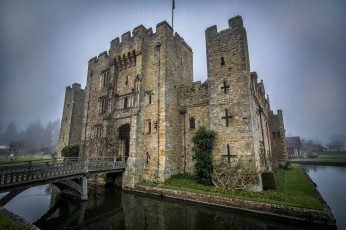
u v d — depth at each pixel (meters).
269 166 18.58
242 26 15.00
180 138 18.22
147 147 17.16
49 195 15.61
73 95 31.91
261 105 19.64
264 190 12.16
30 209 12.16
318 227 8.21
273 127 26.36
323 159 49.38
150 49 19.30
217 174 13.30
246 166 12.80
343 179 22.45
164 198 13.34
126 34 20.55
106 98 21.98
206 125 16.98
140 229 9.05
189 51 23.36
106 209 11.84
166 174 15.66
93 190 16.41
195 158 14.41
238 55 14.71
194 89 18.28
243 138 13.38
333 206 12.20
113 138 19.12
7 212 6.52
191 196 12.07
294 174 19.00
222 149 14.01
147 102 18.22
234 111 14.09
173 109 17.98
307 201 9.81
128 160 16.62
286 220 8.95
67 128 30.97
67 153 26.45
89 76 25.36
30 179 10.28
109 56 21.83
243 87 14.05
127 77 19.86
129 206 12.16
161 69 17.80
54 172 11.64
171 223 9.51
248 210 9.98
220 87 15.02
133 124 17.38
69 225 9.76
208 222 9.46
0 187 9.01
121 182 17.06
